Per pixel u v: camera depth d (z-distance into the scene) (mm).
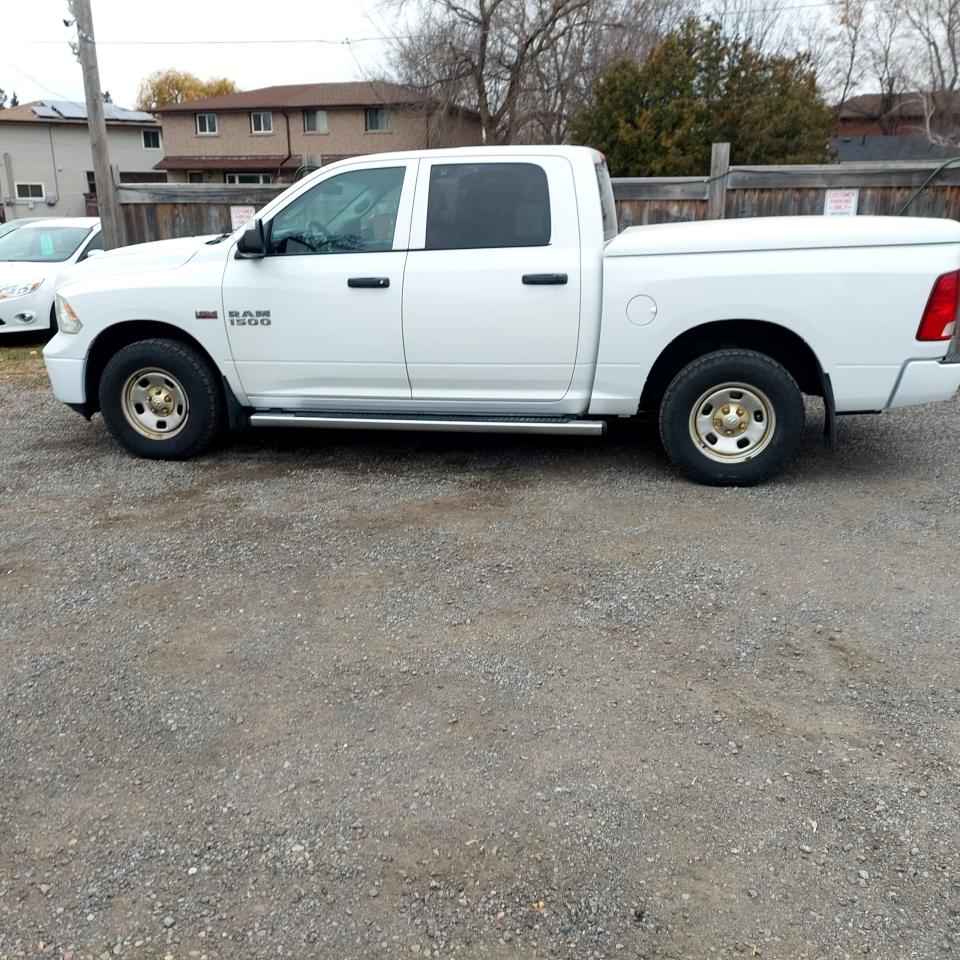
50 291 11250
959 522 4910
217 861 2557
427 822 2693
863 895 2396
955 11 40219
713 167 8852
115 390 6199
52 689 3424
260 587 4277
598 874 2486
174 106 43125
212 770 2947
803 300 5078
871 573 4301
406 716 3217
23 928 2340
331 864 2539
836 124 24453
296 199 5719
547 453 6352
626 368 5430
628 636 3758
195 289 5891
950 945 2238
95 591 4262
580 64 33219
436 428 5746
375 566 4492
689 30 22047
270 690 3395
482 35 32312
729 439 5480
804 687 3359
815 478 5703
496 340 5527
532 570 4410
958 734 3061
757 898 2396
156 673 3525
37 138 45219
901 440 6570
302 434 6992
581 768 2920
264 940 2295
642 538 4777
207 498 5539
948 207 8578
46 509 5395
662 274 5219
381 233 5652
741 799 2766
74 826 2707
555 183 5406
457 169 5504
